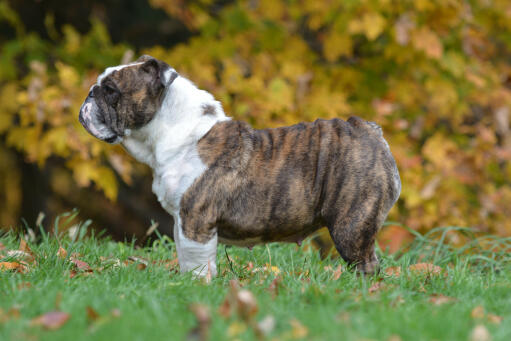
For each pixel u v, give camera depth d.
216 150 7.61
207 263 7.62
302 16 16.25
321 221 7.91
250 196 7.62
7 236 10.66
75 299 6.47
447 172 14.17
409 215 14.41
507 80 16.11
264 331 5.59
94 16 18.19
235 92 14.02
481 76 15.41
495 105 15.30
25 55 16.17
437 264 9.88
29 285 7.11
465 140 15.32
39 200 19.94
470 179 14.41
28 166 19.59
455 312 6.44
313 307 6.53
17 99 14.23
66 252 8.78
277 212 7.65
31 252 8.98
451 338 5.66
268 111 13.55
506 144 14.82
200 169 7.56
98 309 6.16
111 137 7.70
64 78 13.48
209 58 14.73
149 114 7.64
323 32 15.62
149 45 18.23
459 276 8.38
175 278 7.55
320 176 7.68
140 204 19.47
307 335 5.57
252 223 7.66
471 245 10.59
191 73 13.96
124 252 9.55
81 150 13.20
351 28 13.77
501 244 11.44
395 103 14.91
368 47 15.83
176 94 7.72
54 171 19.31
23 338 5.30
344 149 7.71
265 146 7.77
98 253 9.41
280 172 7.65
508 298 7.31
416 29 13.89
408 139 14.93
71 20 18.47
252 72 14.70
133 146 7.89
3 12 15.56
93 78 13.68
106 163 17.42
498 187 15.90
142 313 6.05
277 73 14.62
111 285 7.26
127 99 7.58
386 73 15.87
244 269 8.70
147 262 8.95
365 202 7.62
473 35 14.98
